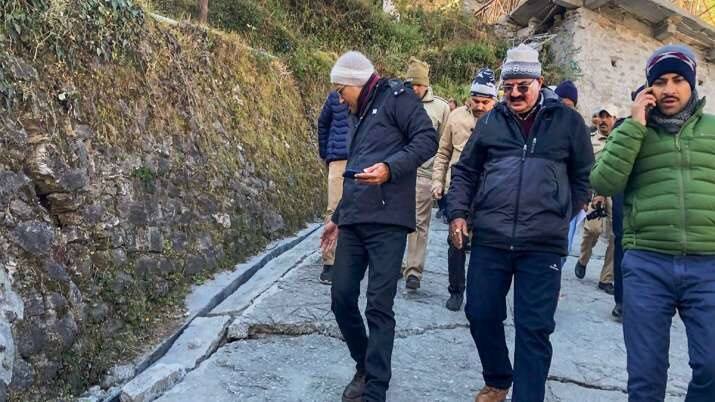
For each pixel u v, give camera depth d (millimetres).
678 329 4988
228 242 5867
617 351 4367
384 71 13719
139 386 3363
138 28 5266
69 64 4234
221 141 6410
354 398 3277
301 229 7809
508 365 3225
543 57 14266
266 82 8336
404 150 3039
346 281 3135
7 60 3643
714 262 2572
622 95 14102
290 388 3557
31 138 3744
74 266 3867
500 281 3049
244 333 4312
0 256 3270
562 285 6020
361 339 3254
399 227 3094
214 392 3469
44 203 3842
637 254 2711
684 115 2646
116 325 4055
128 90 4926
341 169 5332
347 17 14203
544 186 2947
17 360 3164
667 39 14734
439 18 16766
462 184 3262
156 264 4699
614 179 2699
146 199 4781
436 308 4910
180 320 4465
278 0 12625
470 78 15086
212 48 6938
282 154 8070
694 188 2586
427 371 3854
